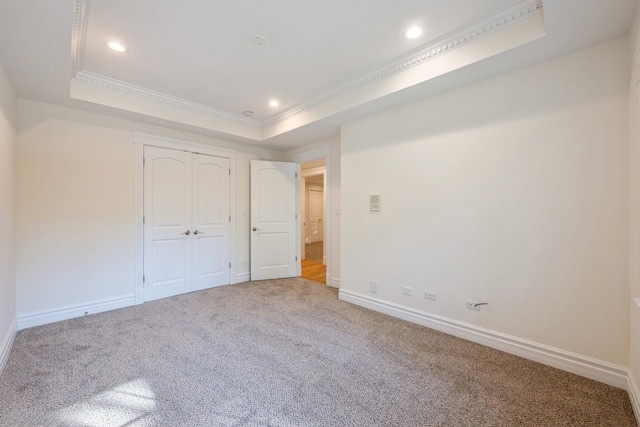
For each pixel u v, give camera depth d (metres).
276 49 2.35
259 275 4.68
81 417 1.54
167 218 3.74
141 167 3.50
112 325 2.78
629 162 1.75
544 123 2.09
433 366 2.06
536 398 1.71
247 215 4.68
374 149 3.21
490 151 2.35
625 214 1.79
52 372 1.96
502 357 2.19
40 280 2.80
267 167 4.74
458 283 2.54
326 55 2.44
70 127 2.99
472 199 2.45
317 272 5.39
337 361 2.13
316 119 3.41
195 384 1.84
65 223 2.95
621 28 1.73
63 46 1.94
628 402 1.66
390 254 3.07
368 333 2.62
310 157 4.66
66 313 2.94
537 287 2.13
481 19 1.99
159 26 2.04
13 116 2.52
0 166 2.08
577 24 1.70
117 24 2.01
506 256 2.27
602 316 1.88
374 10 1.89
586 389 1.79
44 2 1.52
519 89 2.20
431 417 1.55
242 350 2.30
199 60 2.51
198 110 3.64
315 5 1.84
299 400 1.69
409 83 2.50
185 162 3.91
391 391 1.78
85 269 3.08
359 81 2.86
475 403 1.66
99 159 3.18
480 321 2.42
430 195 2.73
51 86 2.50
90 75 2.74
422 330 2.69
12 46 1.92
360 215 3.37
